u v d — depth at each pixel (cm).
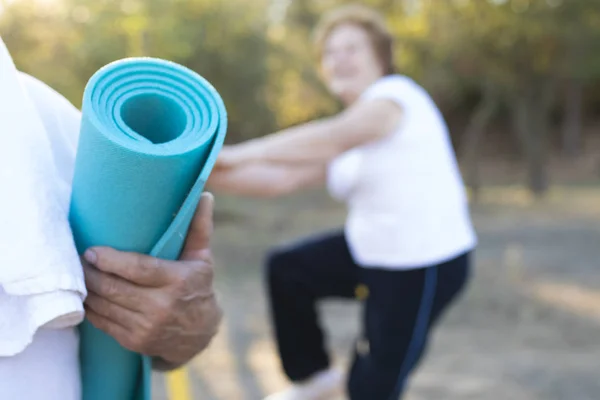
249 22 1154
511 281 770
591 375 466
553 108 2731
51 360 83
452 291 262
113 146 75
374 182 256
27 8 742
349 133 248
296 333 286
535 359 504
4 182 75
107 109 78
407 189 253
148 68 81
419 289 254
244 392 445
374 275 259
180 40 876
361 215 263
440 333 583
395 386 256
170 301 89
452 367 489
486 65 1602
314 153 244
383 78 274
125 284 88
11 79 80
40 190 77
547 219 1296
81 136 79
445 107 2645
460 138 2778
